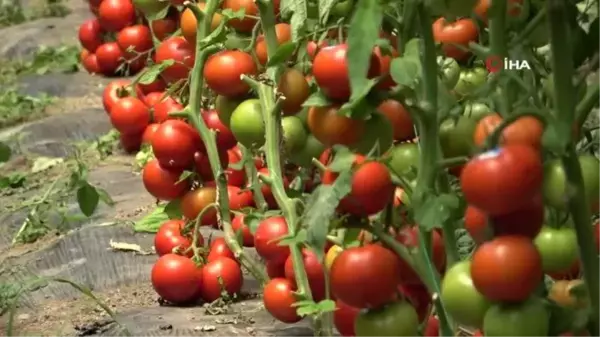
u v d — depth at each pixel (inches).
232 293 80.1
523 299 43.4
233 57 69.5
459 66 64.0
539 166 42.6
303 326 73.6
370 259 49.1
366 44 39.6
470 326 46.6
